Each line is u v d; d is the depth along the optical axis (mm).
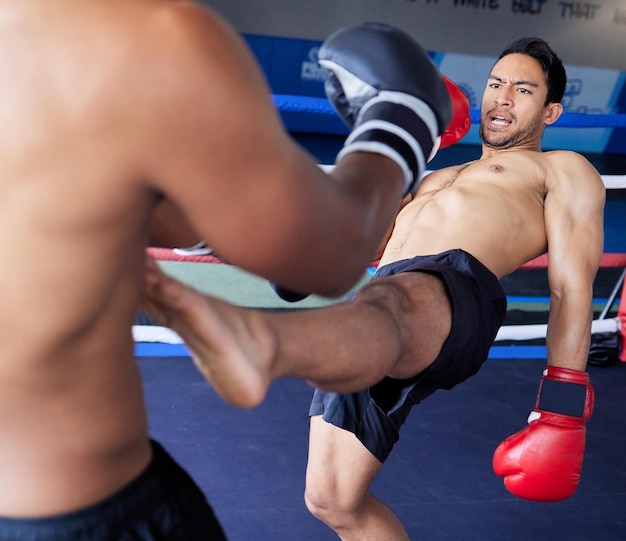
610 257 3807
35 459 890
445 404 3387
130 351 933
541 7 10516
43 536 887
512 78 2559
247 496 2629
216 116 757
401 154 939
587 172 2387
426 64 1002
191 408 3160
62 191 780
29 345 836
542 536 2551
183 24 769
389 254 2375
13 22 780
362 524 2129
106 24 766
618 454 3109
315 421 2117
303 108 3221
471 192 2385
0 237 798
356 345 1390
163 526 965
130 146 767
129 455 955
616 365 3910
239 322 1063
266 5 9812
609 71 10930
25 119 769
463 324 1868
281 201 784
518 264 2309
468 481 2830
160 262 4719
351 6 10055
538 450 2012
